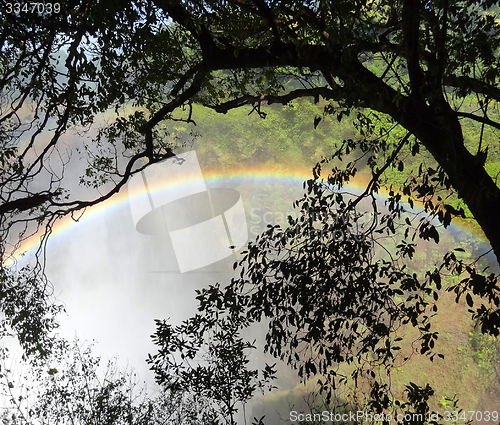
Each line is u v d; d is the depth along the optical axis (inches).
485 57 160.6
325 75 201.8
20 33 257.1
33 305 303.0
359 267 172.7
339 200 179.3
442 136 162.1
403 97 162.2
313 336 167.6
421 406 157.5
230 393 225.6
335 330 171.0
